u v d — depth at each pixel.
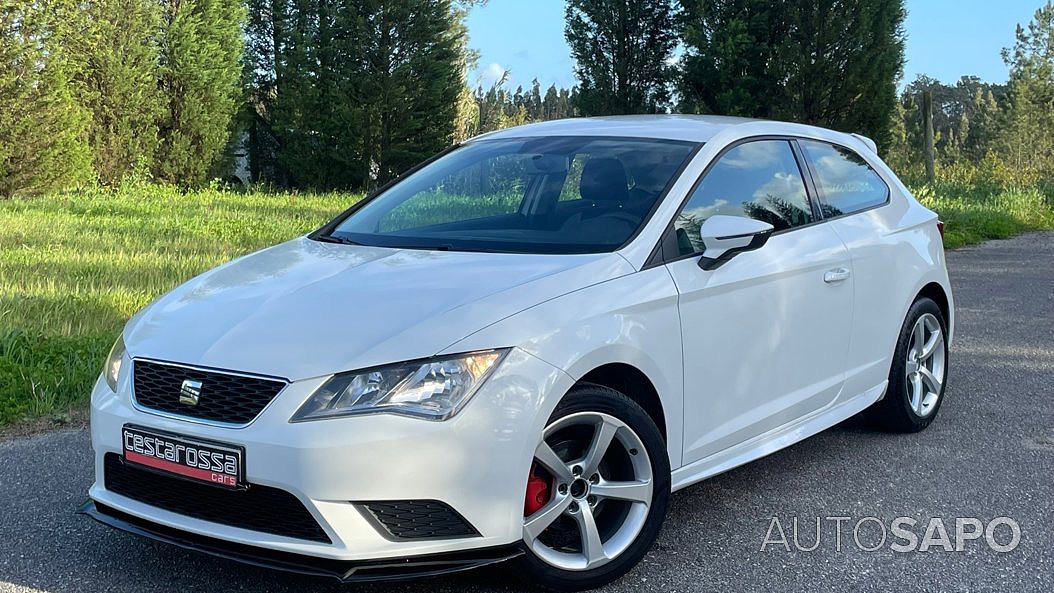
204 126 23.17
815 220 4.48
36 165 19.22
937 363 5.33
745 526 3.84
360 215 4.39
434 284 3.25
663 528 3.81
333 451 2.77
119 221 14.33
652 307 3.40
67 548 3.56
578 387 3.16
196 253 10.91
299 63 25.89
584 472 3.20
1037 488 4.27
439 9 26.92
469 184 4.32
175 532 3.07
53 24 19.05
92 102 21.25
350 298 3.20
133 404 3.10
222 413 2.92
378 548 2.83
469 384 2.88
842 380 4.53
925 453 4.79
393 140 26.86
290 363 2.89
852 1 24.69
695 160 4.00
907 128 80.12
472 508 2.89
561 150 4.31
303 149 26.36
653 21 26.67
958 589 3.27
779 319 4.02
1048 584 3.30
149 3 21.91
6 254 10.24
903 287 4.95
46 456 4.66
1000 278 11.02
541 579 3.12
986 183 24.27
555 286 3.23
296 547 2.83
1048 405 5.68
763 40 26.02
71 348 6.16
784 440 4.14
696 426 3.64
